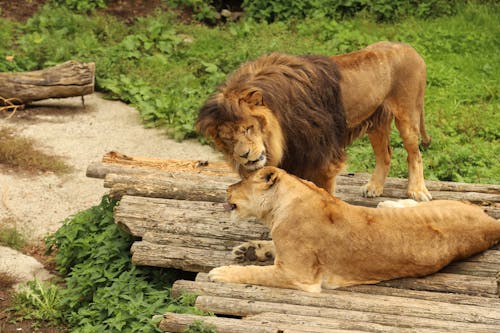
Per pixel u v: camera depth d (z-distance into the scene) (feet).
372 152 56.90
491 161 56.34
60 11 76.48
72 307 38.14
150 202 40.88
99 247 40.55
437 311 31.71
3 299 39.52
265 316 31.55
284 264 33.78
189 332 30.22
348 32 75.77
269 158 34.37
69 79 62.13
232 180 44.34
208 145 58.39
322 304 32.53
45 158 54.49
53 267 42.93
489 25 78.64
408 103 40.75
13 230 44.96
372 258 33.88
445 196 43.06
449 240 34.63
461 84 68.80
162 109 61.93
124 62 69.46
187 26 77.82
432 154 57.47
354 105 38.45
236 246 37.17
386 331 30.25
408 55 40.42
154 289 37.37
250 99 33.47
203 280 34.81
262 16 79.77
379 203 39.47
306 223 33.71
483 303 32.86
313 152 36.01
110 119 61.87
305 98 35.42
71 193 50.60
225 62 70.13
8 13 77.20
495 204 42.11
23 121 60.59
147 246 37.52
